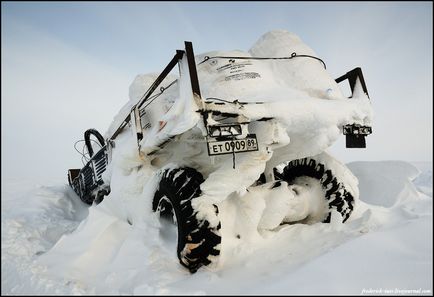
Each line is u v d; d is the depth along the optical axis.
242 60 2.82
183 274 2.10
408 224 2.08
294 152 2.73
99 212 2.96
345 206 2.90
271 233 2.64
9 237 3.09
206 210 2.13
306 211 3.00
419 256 1.68
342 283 1.50
